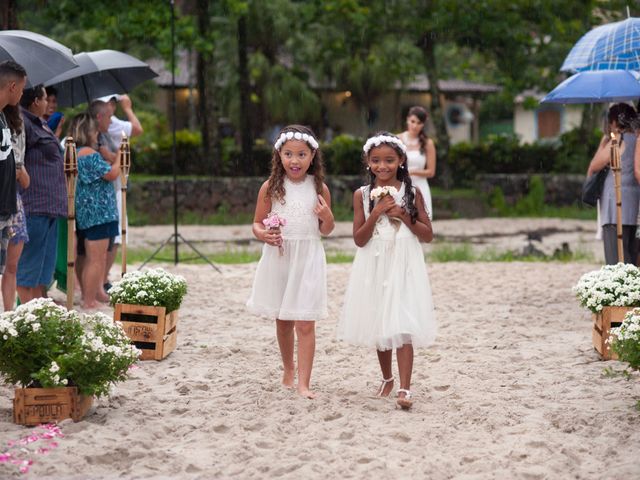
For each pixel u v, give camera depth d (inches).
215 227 977.5
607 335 284.5
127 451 193.5
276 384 255.0
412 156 475.5
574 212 1120.2
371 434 208.1
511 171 1256.8
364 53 1214.3
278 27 1120.8
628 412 223.0
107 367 216.4
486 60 1214.3
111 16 946.7
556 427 215.2
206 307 392.8
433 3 1113.4
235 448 197.2
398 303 227.9
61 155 323.9
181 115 1508.4
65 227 373.7
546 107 1779.0
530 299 413.1
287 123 1242.6
